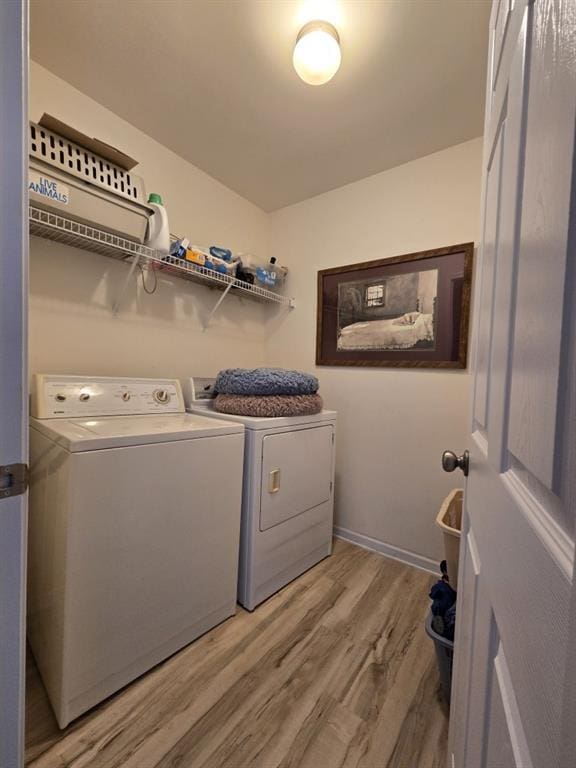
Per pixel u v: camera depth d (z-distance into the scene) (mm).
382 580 1799
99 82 1488
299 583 1760
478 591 622
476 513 716
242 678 1189
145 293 1857
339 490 2279
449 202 1849
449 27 1203
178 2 1152
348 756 958
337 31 1227
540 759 286
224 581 1453
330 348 2301
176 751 956
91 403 1461
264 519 1583
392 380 2053
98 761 924
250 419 1571
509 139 559
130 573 1131
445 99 1532
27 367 643
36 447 1240
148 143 1806
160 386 1749
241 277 2143
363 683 1185
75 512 997
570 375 287
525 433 396
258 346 2566
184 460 1272
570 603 249
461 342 1804
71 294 1565
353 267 2180
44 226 1324
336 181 2197
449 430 1861
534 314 383
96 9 1181
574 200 294
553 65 351
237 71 1418
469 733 597
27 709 1049
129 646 1138
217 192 2203
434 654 1314
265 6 1155
